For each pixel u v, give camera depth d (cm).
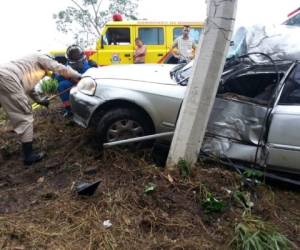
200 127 415
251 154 430
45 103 532
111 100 453
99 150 474
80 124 479
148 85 454
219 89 445
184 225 351
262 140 424
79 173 435
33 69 489
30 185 429
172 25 1104
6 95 460
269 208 392
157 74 485
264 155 425
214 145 442
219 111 438
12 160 504
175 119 444
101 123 459
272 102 424
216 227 354
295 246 338
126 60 1105
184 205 375
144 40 1107
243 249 322
